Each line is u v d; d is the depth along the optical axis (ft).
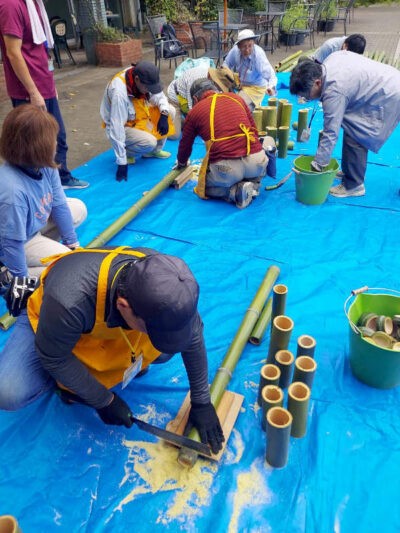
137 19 40.63
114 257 4.82
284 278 9.46
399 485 5.70
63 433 6.44
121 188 13.39
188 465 5.78
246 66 17.38
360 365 6.77
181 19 33.78
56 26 28.96
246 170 11.51
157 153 15.29
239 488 5.71
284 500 5.58
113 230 10.86
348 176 12.07
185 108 16.11
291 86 10.76
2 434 6.45
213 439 5.85
